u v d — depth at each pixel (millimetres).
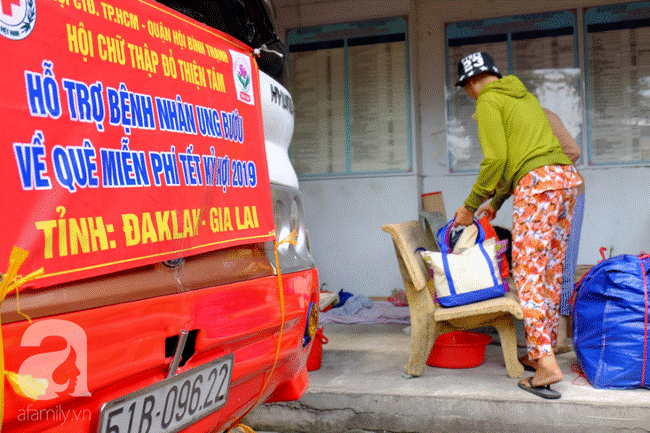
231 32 1899
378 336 4160
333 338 4129
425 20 6074
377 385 2811
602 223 5703
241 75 1602
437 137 6074
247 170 1587
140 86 1189
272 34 2074
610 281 2697
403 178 5852
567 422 2453
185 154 1307
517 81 3006
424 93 6098
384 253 5895
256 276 1601
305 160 6156
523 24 5844
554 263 3084
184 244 1278
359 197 5969
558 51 5770
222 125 1473
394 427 2635
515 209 2865
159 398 1213
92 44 1082
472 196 2941
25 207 916
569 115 5762
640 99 5625
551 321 3158
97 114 1075
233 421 1660
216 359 1403
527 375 2969
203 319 1342
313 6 6066
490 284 2867
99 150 1071
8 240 882
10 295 891
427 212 5168
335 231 6027
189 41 1380
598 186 5703
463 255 2938
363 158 6012
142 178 1168
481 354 3166
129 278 1134
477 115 2947
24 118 930
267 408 2771
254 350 1598
